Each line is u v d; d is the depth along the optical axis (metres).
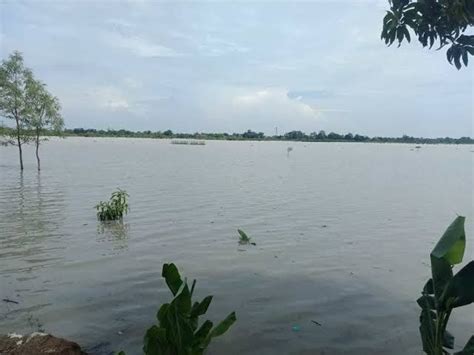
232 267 9.11
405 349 5.70
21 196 18.75
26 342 5.19
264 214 15.41
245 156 60.81
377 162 52.78
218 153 68.31
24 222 13.41
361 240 11.74
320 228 13.20
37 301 7.16
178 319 4.23
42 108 28.84
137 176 28.77
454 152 101.56
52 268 8.91
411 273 8.88
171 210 15.92
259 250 10.48
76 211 15.37
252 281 8.24
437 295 4.26
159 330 4.14
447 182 29.06
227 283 8.12
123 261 9.44
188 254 10.05
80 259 9.56
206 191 21.62
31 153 55.34
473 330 6.35
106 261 9.44
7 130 28.52
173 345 4.25
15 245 10.70
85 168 34.25
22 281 8.12
